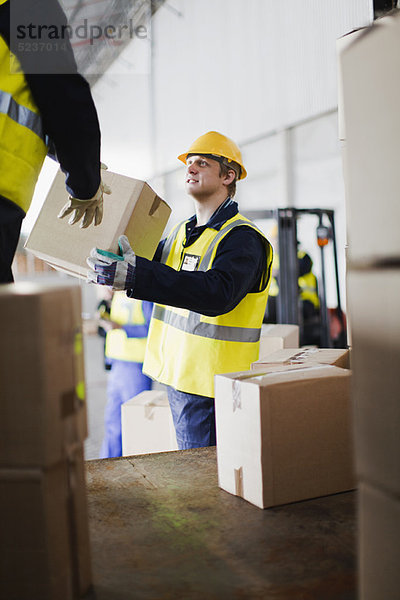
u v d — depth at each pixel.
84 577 0.98
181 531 1.20
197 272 1.94
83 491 0.99
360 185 0.88
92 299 13.46
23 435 0.87
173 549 1.13
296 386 1.32
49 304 0.87
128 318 4.03
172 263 2.35
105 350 4.23
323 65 6.91
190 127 10.45
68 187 1.55
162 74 11.17
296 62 7.37
